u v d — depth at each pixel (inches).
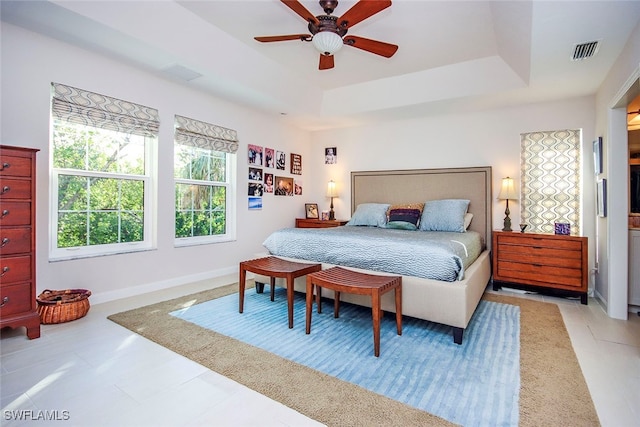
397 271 101.5
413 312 95.1
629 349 84.9
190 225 155.9
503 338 92.0
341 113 183.8
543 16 79.6
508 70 134.2
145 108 131.3
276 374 72.0
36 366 74.2
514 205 162.7
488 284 154.8
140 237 135.9
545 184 155.2
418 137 189.6
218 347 85.1
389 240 108.2
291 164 213.5
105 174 123.8
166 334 92.8
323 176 224.4
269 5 104.2
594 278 140.0
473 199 171.6
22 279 86.7
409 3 99.0
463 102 157.0
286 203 210.1
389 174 197.0
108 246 125.6
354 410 59.6
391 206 183.8
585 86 132.3
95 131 121.4
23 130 100.4
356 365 76.4
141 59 119.0
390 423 56.1
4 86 96.3
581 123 147.3
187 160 154.2
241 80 140.9
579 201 148.1
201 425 55.5
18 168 85.5
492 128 168.4
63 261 110.5
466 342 89.4
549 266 132.9
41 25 96.7
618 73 103.3
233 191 174.4
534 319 107.9
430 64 143.0
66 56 108.3
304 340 90.4
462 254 105.6
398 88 160.7
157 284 138.9
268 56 138.4
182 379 69.6
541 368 75.0
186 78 136.6
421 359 79.4
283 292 139.2
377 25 111.6
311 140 227.8
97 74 116.2
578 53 100.3
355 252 111.2
